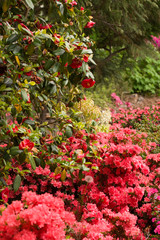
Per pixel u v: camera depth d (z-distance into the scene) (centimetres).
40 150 185
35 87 196
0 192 183
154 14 565
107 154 265
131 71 670
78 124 197
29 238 121
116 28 516
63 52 166
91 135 211
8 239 125
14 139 174
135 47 577
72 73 200
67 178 264
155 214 238
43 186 256
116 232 203
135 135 363
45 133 204
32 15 213
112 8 496
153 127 477
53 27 211
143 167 273
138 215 265
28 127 194
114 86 678
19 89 169
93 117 433
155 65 797
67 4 191
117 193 249
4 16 197
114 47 666
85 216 208
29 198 146
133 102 688
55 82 196
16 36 160
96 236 170
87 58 176
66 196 243
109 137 319
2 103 167
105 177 272
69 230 166
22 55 164
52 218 133
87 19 210
